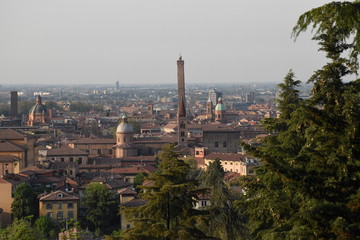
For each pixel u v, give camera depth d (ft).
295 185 241.14
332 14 205.57
